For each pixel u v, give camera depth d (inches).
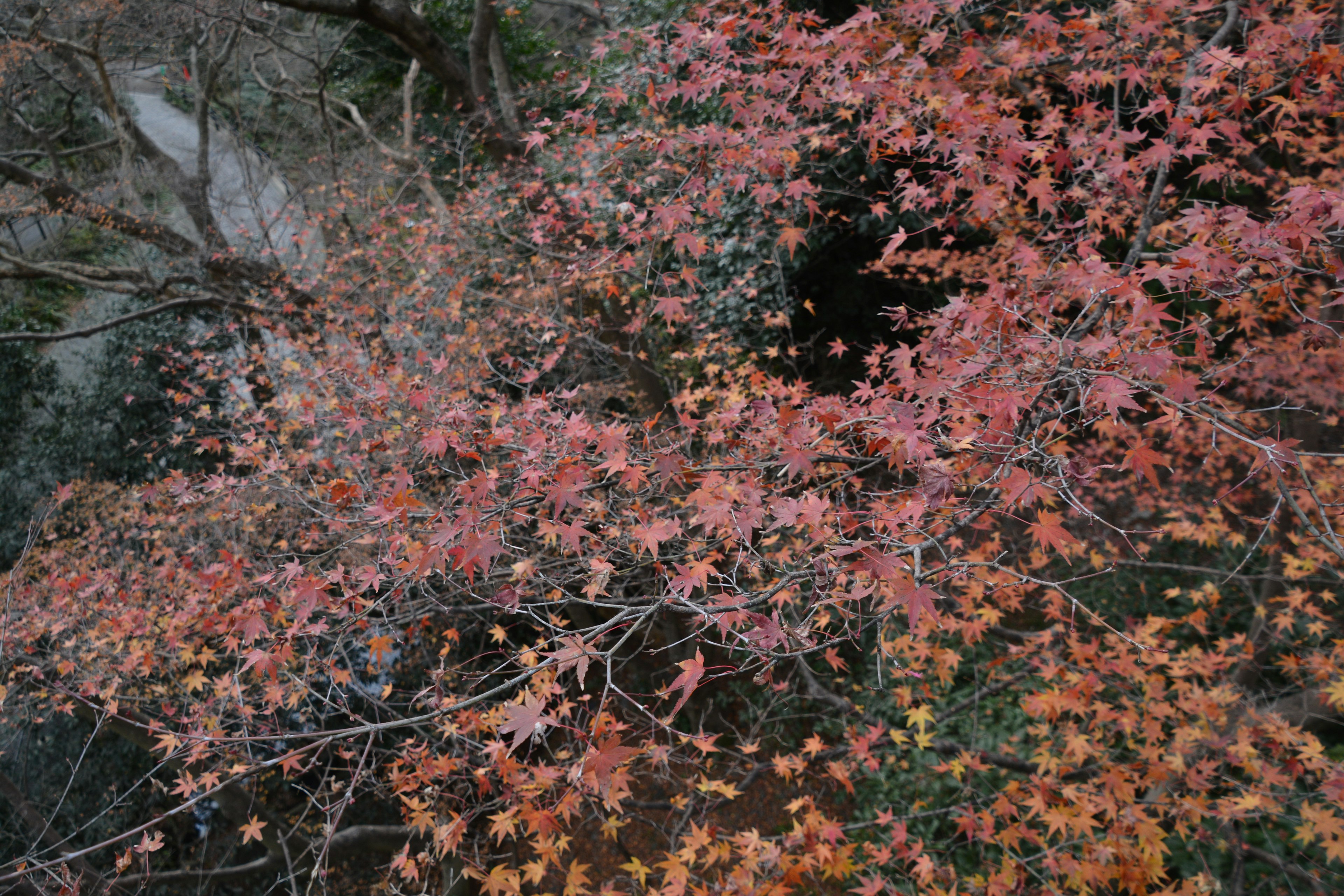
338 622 153.3
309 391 217.8
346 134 425.1
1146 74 161.2
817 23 164.6
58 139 420.5
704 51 172.4
